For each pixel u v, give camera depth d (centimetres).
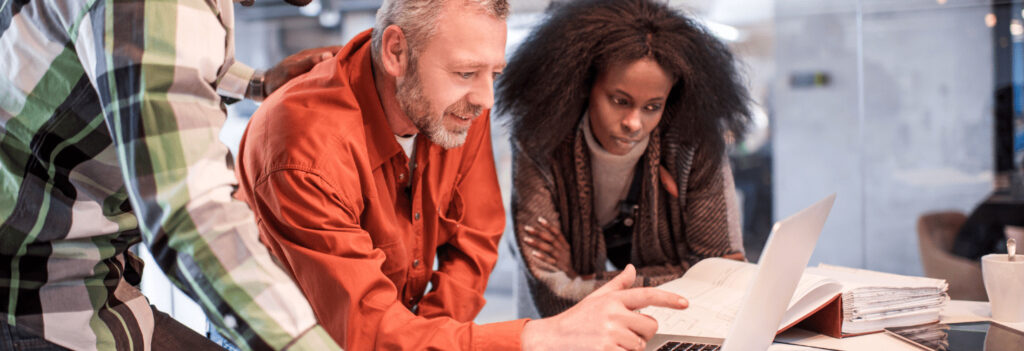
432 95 111
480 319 438
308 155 108
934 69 493
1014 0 457
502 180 376
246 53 572
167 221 72
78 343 89
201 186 73
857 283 128
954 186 489
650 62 140
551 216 159
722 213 163
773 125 541
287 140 109
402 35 110
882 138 514
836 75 529
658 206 165
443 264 142
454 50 109
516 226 160
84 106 80
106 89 73
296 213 107
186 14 75
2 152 84
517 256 168
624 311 97
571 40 144
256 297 75
